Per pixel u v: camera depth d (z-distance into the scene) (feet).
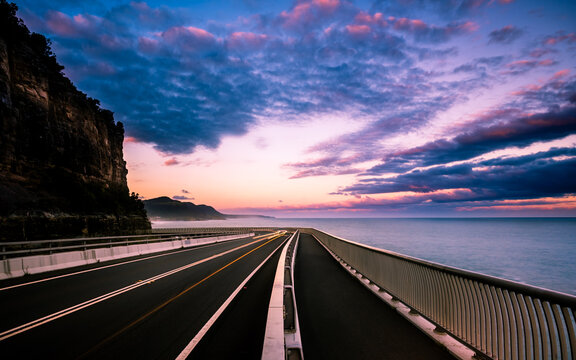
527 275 127.85
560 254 199.11
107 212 143.43
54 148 125.49
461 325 13.92
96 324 18.44
